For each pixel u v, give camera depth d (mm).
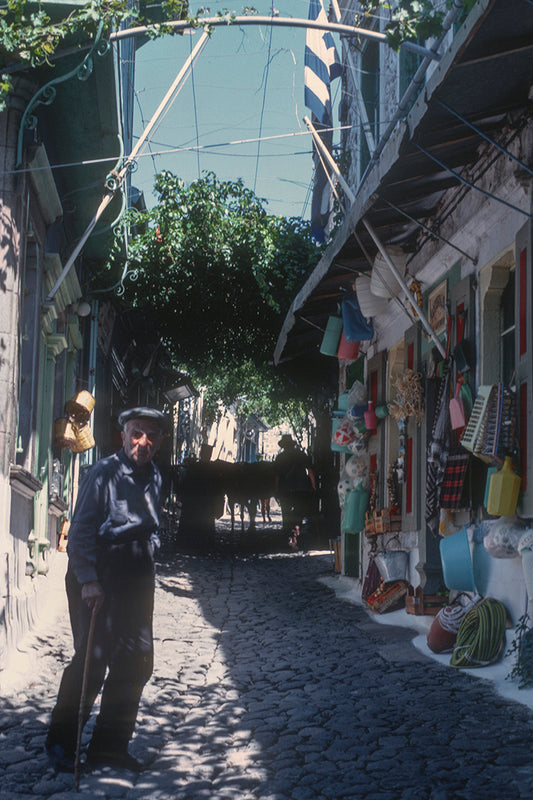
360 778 4238
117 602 4492
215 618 9547
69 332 11789
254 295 16234
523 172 6289
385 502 10578
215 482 18672
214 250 15430
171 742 4988
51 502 10055
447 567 7480
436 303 8938
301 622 9289
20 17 7031
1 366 6980
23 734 4996
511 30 4879
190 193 15430
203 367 19328
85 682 4230
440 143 6684
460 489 7641
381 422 11047
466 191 7820
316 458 19031
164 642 7969
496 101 5961
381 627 8773
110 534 4496
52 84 8070
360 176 13102
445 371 8172
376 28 12281
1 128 7305
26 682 6309
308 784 4188
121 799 4023
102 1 7203
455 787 4043
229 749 4848
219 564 14836
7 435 6902
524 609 6398
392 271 8219
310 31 10117
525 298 6422
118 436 17281
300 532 18531
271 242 15383
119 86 9281
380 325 11242
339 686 6273
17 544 7480
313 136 10172
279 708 5691
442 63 5391
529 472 6160
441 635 7211
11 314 7082
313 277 9477
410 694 5934
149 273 15547
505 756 4473
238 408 31750
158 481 4738
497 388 6684
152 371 21781
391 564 9633
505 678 6105
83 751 4570
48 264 9016
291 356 14180
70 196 11344
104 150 10172
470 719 5219
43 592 8875
